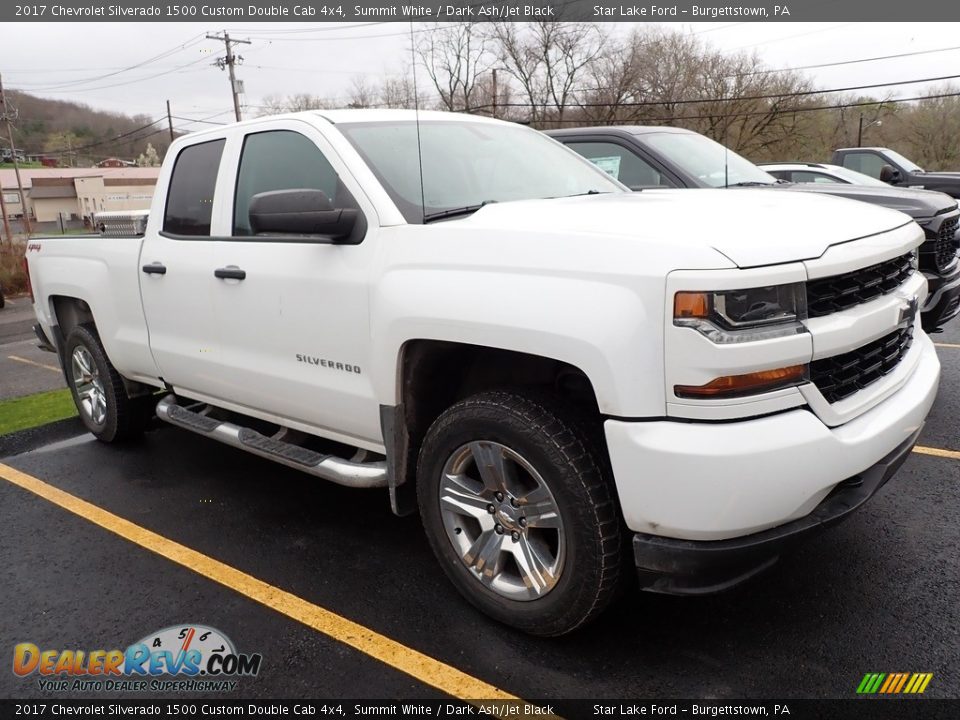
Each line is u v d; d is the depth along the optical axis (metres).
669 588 2.41
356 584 3.25
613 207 2.89
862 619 2.82
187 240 3.96
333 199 3.30
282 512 4.01
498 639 2.81
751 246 2.29
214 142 3.93
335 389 3.24
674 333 2.21
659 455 2.24
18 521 4.04
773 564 2.40
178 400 4.71
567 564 2.54
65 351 5.31
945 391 5.50
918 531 3.45
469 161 3.56
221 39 42.00
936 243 4.88
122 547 3.69
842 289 2.49
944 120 39.69
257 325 3.54
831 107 33.25
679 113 35.81
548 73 40.62
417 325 2.78
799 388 2.30
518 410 2.57
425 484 2.95
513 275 2.54
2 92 46.09
